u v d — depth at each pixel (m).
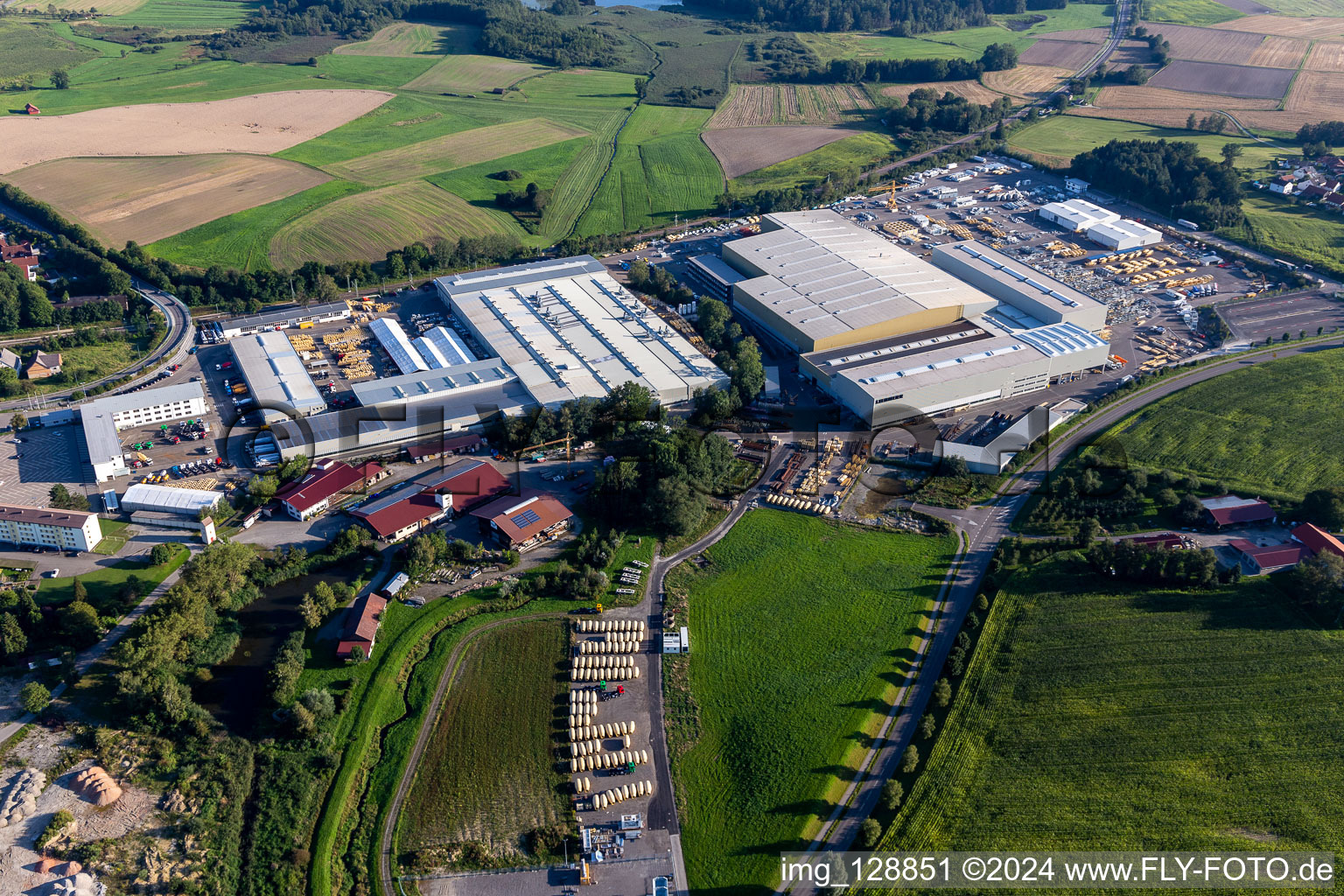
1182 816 136.50
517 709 156.00
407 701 157.88
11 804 131.75
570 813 138.88
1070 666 161.00
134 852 128.50
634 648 167.88
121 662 149.88
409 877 129.88
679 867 131.50
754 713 155.00
